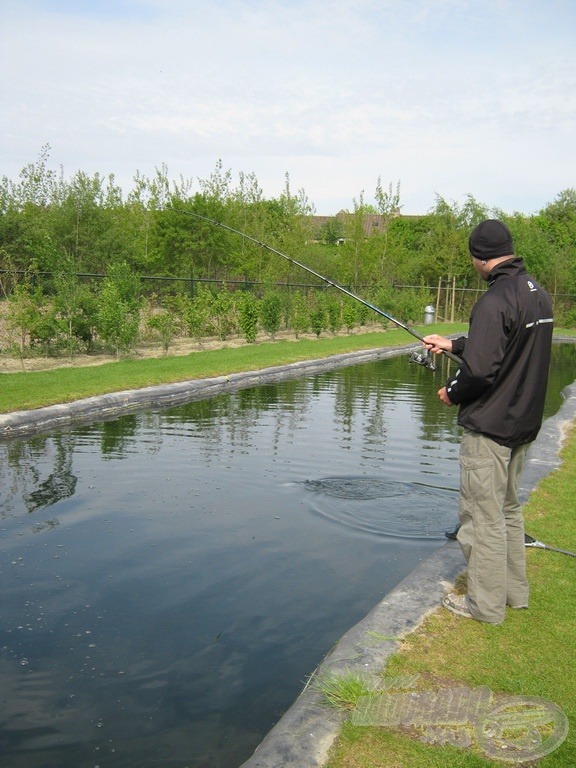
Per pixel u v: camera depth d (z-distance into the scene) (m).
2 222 17.83
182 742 2.48
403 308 23.27
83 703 2.71
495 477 2.96
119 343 12.57
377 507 5.09
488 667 2.73
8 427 7.37
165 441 7.11
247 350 14.82
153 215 23.78
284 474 5.93
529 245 27.92
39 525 4.66
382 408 9.25
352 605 3.55
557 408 9.89
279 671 2.94
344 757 2.20
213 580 3.83
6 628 3.28
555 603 3.30
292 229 25.02
